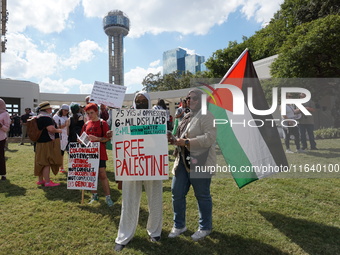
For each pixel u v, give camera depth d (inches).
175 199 112.5
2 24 1230.9
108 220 129.2
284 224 122.9
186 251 101.0
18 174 226.8
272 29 1097.4
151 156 107.0
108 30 5300.2
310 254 98.6
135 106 120.5
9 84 1011.9
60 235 113.6
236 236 112.2
